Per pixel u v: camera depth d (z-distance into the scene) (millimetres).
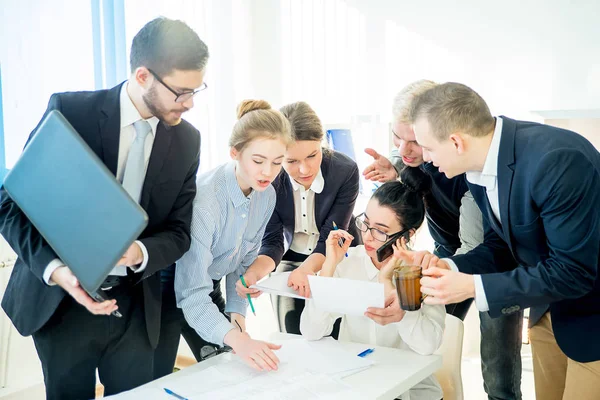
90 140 1773
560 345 1891
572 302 1869
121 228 1407
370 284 1712
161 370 2248
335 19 4016
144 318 1935
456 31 3611
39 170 1544
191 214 1990
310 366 1778
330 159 2549
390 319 1876
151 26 1670
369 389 1631
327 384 1647
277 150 1914
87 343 1862
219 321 1901
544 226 1718
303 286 2004
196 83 1697
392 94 3871
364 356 1860
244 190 2066
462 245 2453
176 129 1918
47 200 1539
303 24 4141
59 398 1883
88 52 3209
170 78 1653
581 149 1704
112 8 3285
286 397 1575
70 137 1477
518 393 2543
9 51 2893
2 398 2896
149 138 1859
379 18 3855
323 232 2541
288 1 4172
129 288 1912
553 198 1653
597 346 1814
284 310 2717
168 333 2230
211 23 3998
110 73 3305
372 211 2102
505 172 1749
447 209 2451
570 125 3381
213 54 4023
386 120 3906
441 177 2328
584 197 1635
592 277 1696
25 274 1841
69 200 1494
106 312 1639
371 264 2193
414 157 2250
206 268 2008
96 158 1442
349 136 4020
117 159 1798
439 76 3701
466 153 1755
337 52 4035
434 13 3666
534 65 3400
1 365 2973
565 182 1634
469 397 3121
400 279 1762
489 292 1711
